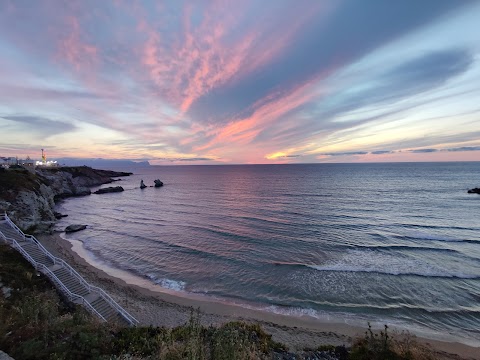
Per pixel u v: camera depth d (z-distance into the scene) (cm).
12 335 882
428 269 2458
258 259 2783
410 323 1689
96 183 11688
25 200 4075
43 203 4616
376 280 2258
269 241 3397
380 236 3522
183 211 5738
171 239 3619
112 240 3628
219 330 1009
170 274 2483
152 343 995
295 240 3406
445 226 3981
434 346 1446
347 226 4041
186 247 3244
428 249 3005
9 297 1342
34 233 3638
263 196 7531
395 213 4906
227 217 4947
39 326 963
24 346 787
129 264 2750
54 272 1758
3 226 2269
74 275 1806
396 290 2091
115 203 7031
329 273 2406
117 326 1248
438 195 7006
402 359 906
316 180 11819
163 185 11788
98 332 996
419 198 6544
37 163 10344
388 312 1808
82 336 888
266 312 1823
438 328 1636
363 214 4844
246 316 1769
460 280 2241
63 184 8725
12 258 1777
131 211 5878
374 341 1011
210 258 2858
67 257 2900
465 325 1661
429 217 4578
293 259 2769
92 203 7062
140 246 3341
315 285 2194
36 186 4903
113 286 2205
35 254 1925
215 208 5956
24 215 3775
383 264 2591
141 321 1647
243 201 6800
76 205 6750
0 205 3594
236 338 920
